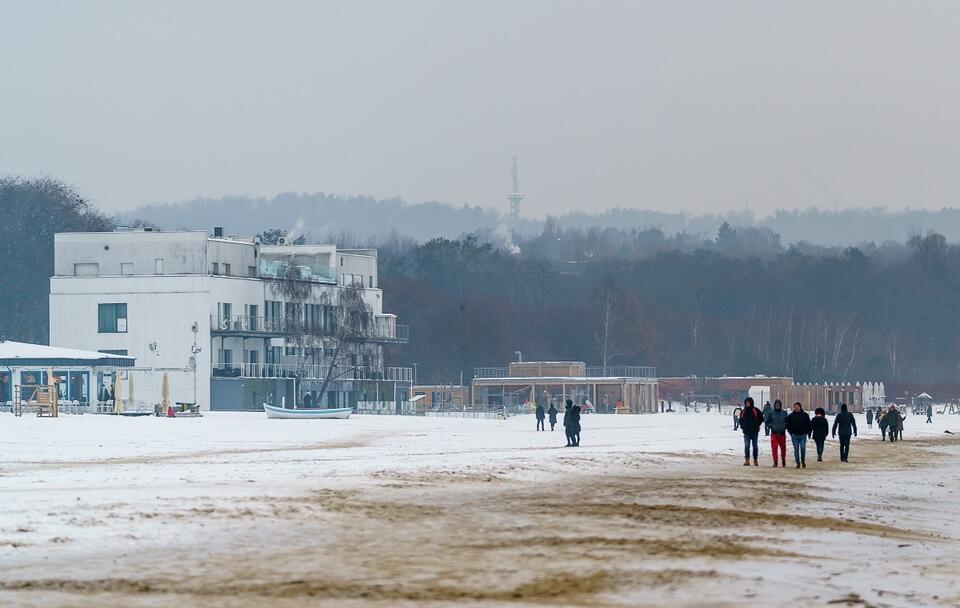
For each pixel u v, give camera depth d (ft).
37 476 367.66
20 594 189.16
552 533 258.98
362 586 199.62
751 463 489.67
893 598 196.75
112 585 197.26
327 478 364.38
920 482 417.69
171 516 266.98
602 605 188.14
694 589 200.64
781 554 238.27
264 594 192.34
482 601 189.67
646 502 323.16
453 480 367.86
